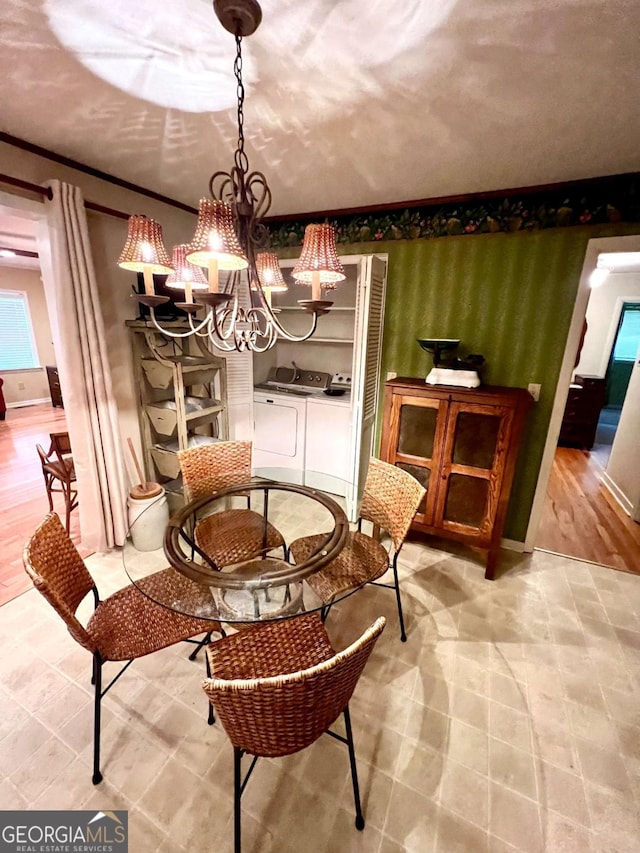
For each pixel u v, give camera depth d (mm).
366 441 2922
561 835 1157
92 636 1306
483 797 1247
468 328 2561
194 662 1725
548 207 2201
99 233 2252
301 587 1480
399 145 1726
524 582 2326
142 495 2375
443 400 2262
